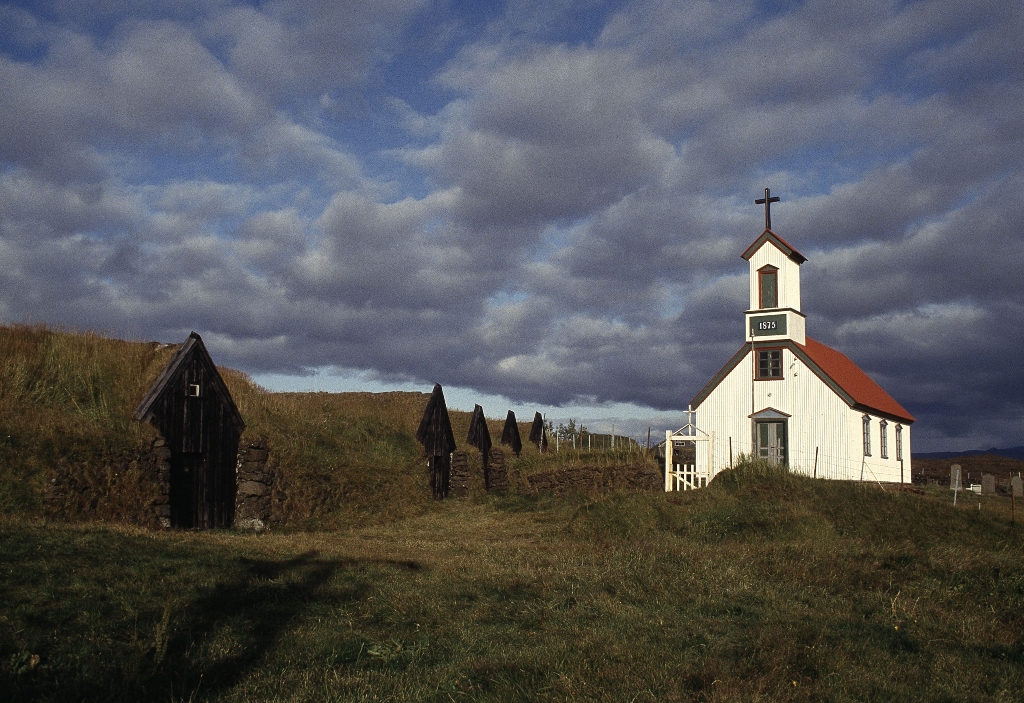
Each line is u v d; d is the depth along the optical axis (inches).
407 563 504.1
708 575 481.4
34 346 850.8
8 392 732.0
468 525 859.4
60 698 263.3
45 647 296.8
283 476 840.3
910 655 343.9
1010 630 393.1
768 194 1391.5
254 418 906.1
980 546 682.2
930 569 516.1
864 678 306.7
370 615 374.6
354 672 306.7
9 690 262.8
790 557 550.0
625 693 282.2
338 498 887.1
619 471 1190.3
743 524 706.8
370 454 1035.3
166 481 714.2
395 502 964.0
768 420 1328.7
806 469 1283.2
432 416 1164.5
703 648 340.2
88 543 449.1
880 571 509.4
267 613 365.1
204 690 282.0
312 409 1116.5
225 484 789.2
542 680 299.7
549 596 425.1
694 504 767.1
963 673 324.8
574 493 1156.5
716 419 1369.3
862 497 802.8
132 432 714.8
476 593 425.1
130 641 314.0
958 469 1122.7
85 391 788.6
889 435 1475.1
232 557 466.6
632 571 487.8
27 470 629.9
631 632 361.1
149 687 278.5
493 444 1537.9
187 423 762.8
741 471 878.4
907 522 738.2
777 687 287.9
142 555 438.9
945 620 407.2
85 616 328.8
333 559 498.3
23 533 450.3
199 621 343.9
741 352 1363.2
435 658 326.6
